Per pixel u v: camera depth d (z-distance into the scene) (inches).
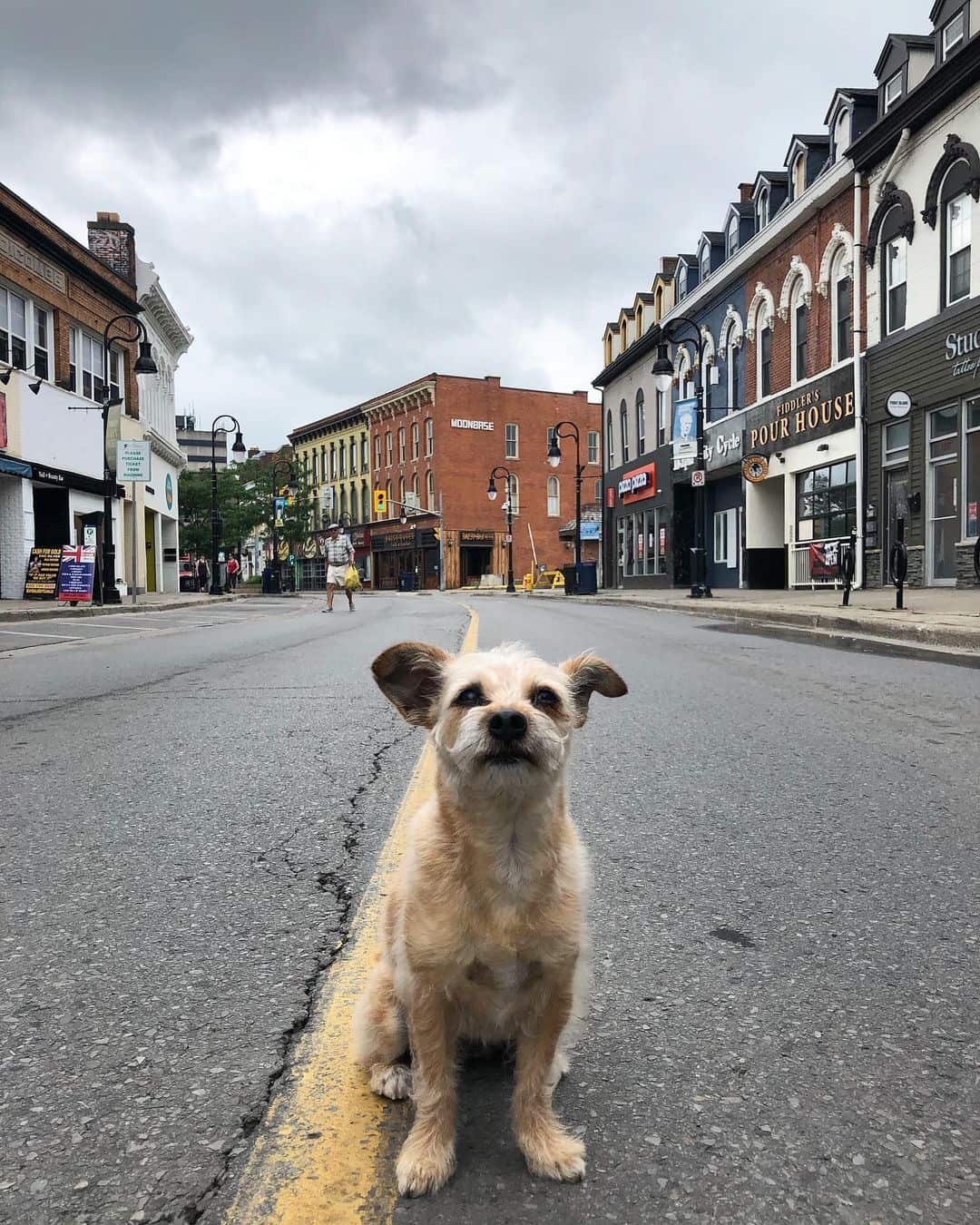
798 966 113.1
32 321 1123.3
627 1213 70.5
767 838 163.3
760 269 1150.3
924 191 823.1
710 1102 85.0
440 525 2704.2
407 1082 86.3
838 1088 87.1
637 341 1552.7
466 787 76.0
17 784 205.0
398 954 82.7
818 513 1035.9
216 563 1561.3
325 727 272.1
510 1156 78.0
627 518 1699.1
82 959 114.8
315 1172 75.0
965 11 775.7
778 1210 70.6
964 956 115.7
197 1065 90.7
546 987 78.0
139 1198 71.6
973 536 775.7
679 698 320.2
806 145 1032.2
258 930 123.5
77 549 1047.0
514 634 584.1
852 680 358.9
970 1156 76.9
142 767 221.0
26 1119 81.7
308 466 3528.5
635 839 162.9
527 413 2832.2
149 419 1611.7
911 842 161.0
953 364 780.6
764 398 1154.7
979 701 302.5
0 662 463.5
